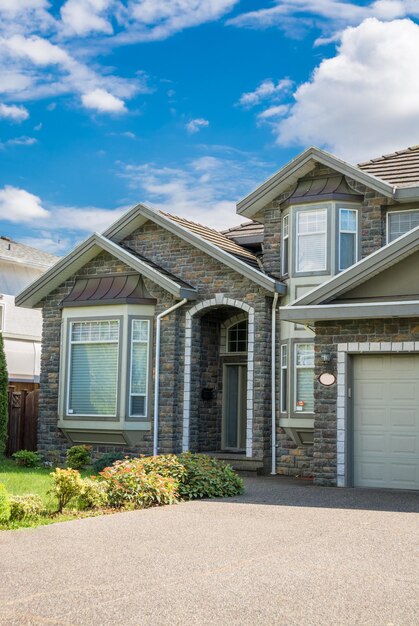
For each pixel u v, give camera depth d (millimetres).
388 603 6652
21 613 6367
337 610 6453
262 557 8445
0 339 20141
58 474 11422
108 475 12305
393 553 8656
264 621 6168
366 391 15328
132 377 19375
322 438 15375
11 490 13453
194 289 19438
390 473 14984
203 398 20234
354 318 14852
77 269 20734
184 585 7246
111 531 9992
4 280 30547
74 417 19734
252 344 18641
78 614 6344
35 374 30625
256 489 14734
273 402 18531
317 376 15469
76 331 20078
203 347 20484
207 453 19344
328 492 14188
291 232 18812
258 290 18734
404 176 18422
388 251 14508
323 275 18281
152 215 20016
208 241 19438
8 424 21500
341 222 18391
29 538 9484
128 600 6746
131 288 19625
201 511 11734
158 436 19172
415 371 14977
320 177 19031
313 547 9000
